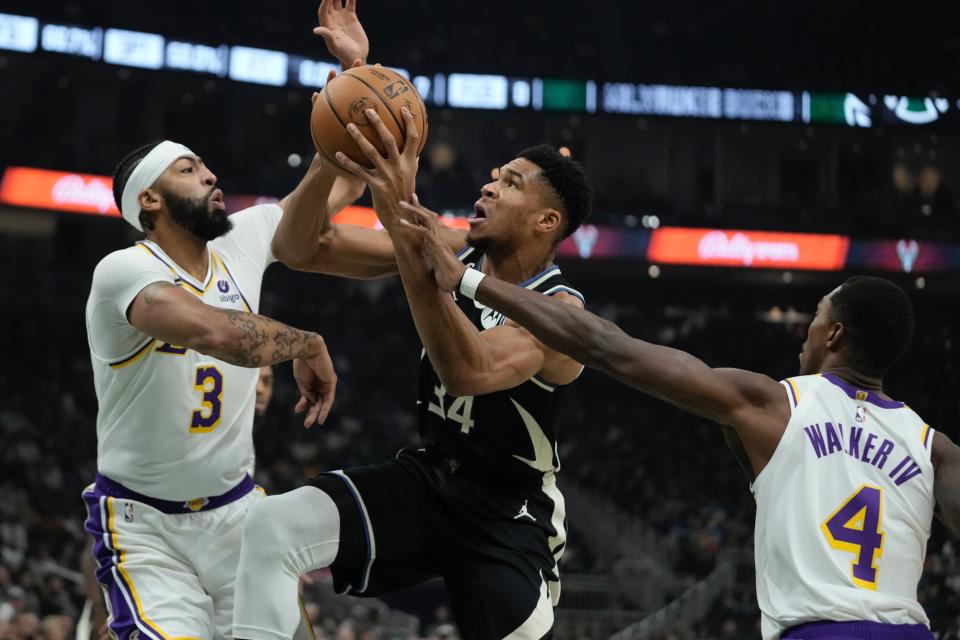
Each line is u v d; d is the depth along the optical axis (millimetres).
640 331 27516
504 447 3701
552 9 28328
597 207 25109
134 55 22625
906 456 3066
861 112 25547
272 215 4316
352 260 4289
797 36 28078
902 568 2982
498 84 25062
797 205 27469
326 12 4125
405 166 3324
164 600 3818
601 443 23703
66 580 14867
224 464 3932
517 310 3166
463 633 3717
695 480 22609
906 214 27234
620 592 18359
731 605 17469
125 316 3650
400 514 3717
